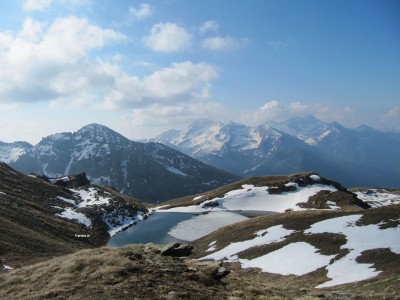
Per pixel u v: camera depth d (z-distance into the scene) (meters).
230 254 72.44
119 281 23.09
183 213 152.38
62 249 58.09
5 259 41.97
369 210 71.56
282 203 148.88
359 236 58.25
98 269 24.70
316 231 67.38
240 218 132.25
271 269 57.09
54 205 118.44
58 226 88.94
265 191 163.50
